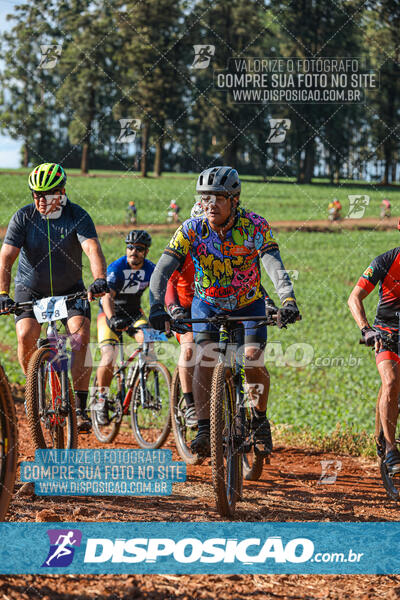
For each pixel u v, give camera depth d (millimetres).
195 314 9281
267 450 9922
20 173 124688
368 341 9531
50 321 10109
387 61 130625
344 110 135875
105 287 9570
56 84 133250
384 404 9766
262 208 99500
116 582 6102
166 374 13016
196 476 10805
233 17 123625
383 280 9930
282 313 8211
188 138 142625
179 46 130250
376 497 10094
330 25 125250
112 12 132500
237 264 8914
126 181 121625
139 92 131125
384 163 145750
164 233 70000
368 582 6535
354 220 91375
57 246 10523
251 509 8930
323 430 17172
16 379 22484
